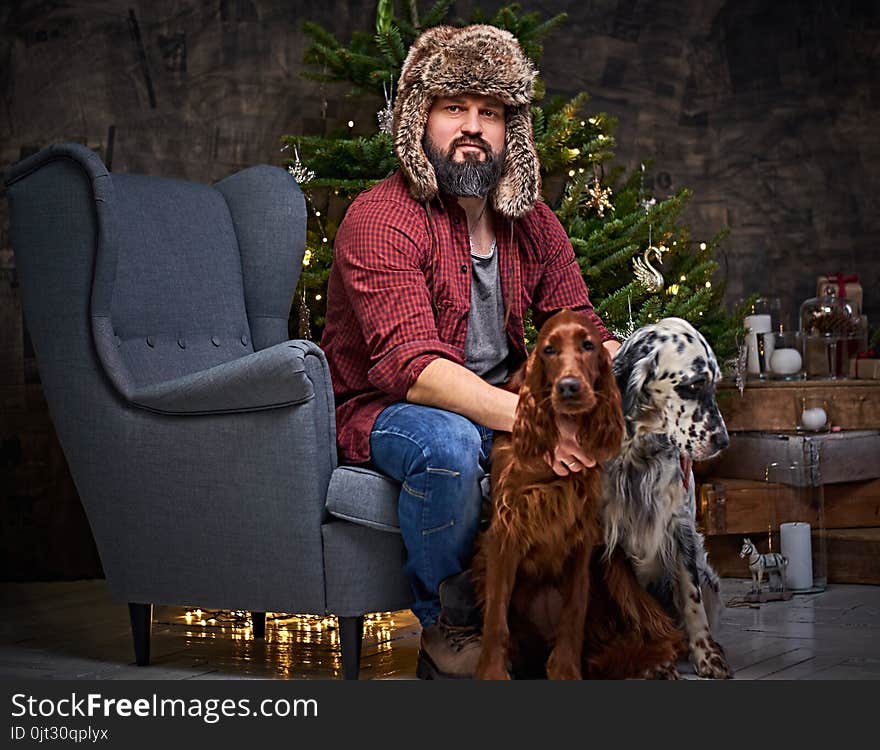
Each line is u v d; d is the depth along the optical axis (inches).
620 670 97.4
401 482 98.8
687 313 161.0
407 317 101.9
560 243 118.6
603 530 98.2
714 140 222.2
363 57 162.4
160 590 107.7
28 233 112.2
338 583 98.5
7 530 171.0
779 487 152.1
